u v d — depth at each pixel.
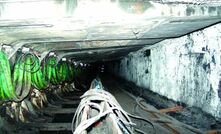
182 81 9.76
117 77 32.25
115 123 4.38
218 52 6.90
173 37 9.54
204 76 7.92
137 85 18.84
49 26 5.05
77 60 22.06
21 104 9.36
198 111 8.42
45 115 10.34
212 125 7.25
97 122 5.45
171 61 10.88
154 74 13.81
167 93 11.63
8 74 7.16
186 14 4.91
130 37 8.28
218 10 5.36
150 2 4.45
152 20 5.24
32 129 8.38
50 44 8.70
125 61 24.91
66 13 3.98
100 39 8.28
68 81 19.00
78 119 5.32
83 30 5.98
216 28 6.77
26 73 8.88
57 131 8.46
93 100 5.77
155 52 13.40
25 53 8.41
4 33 5.43
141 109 10.59
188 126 7.29
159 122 8.38
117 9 4.18
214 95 7.36
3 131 7.19
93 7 4.07
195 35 8.24
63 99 14.56
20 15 3.92
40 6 3.93
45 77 11.59
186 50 9.16
